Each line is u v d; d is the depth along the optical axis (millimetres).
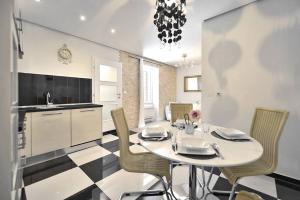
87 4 2221
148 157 1694
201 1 2186
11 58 1180
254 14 2221
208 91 2764
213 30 2660
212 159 945
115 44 3936
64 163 2486
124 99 4664
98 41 3744
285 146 2008
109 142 3535
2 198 1155
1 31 1145
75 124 2938
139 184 1942
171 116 2451
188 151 1028
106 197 1695
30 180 2004
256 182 1978
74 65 3455
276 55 2059
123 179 2049
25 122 2250
